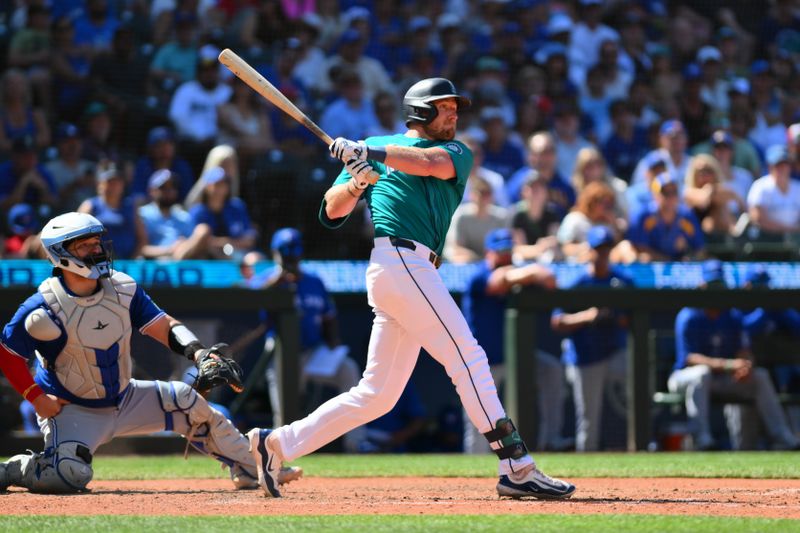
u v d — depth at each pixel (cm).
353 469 2334
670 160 4184
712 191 3928
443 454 3247
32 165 3488
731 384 3359
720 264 3378
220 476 2197
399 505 1559
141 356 2958
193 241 3294
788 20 5456
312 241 3788
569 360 3366
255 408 3228
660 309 3288
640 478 2095
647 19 5269
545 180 3844
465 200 3822
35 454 1770
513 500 1611
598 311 3306
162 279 3183
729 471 2189
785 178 3956
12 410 2956
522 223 3694
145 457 2898
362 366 3575
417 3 4875
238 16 4341
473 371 1552
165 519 1352
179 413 1800
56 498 1670
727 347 3353
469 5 4959
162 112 3950
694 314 3347
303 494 1752
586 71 4850
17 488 1848
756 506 1538
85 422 1755
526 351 3216
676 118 4669
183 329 1741
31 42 3859
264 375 3225
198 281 3203
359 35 4362
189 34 4147
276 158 3859
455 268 3506
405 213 1539
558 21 4916
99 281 1731
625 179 4412
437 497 1691
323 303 3316
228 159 3541
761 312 3422
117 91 3978
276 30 4381
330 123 4084
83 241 1684
